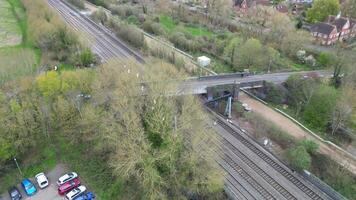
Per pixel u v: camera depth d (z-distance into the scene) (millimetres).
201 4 157625
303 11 146375
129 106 49875
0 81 64312
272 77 81250
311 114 69188
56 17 97500
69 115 54500
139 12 138000
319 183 49156
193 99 57156
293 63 99812
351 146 62750
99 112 52656
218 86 70188
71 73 57406
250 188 48688
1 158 49750
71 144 56250
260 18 123000
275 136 60938
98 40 103500
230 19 135250
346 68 81875
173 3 152500
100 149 52812
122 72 59812
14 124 50312
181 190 44719
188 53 102875
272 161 54562
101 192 48344
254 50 88000
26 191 48250
